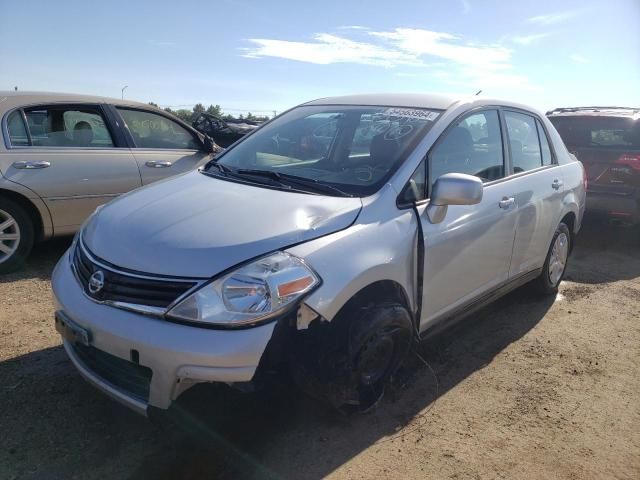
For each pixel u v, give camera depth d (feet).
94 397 10.27
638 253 23.06
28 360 11.50
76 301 8.71
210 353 7.54
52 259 18.35
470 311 12.57
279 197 9.89
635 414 10.72
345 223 9.25
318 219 9.08
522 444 9.61
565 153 16.93
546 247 15.49
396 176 10.39
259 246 8.30
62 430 9.31
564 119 25.31
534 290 16.51
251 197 9.89
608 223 24.04
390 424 9.98
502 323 14.92
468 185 9.87
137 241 8.70
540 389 11.50
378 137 11.51
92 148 18.42
